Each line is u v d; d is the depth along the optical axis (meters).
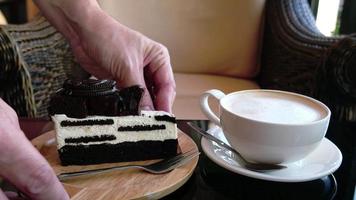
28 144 0.36
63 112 0.54
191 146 0.56
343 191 0.49
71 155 0.54
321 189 0.50
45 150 0.56
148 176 0.50
